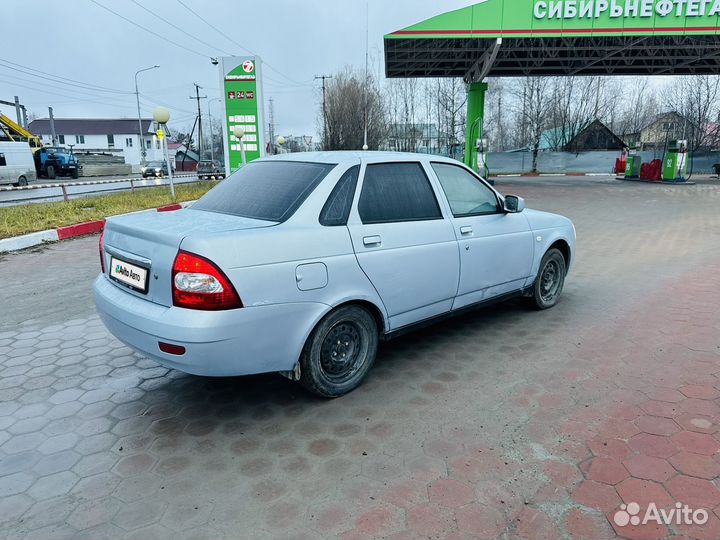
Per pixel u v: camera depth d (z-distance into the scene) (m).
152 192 18.03
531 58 24.23
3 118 32.69
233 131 17.52
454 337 4.37
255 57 17.84
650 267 7.02
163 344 2.63
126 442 2.81
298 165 3.48
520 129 52.78
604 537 2.05
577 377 3.53
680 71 29.44
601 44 22.19
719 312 4.90
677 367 3.66
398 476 2.47
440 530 2.11
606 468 2.49
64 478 2.49
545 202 16.03
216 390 3.44
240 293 2.62
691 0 18.44
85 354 4.09
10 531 2.12
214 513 2.23
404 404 3.20
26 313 5.16
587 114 45.22
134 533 2.12
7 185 26.19
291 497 2.33
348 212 3.20
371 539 2.06
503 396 3.28
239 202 3.35
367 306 3.34
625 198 17.34
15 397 3.34
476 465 2.55
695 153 34.91
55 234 9.36
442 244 3.71
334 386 3.22
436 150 51.44
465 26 19.23
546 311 5.07
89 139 71.69
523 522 2.14
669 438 2.74
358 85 52.44
